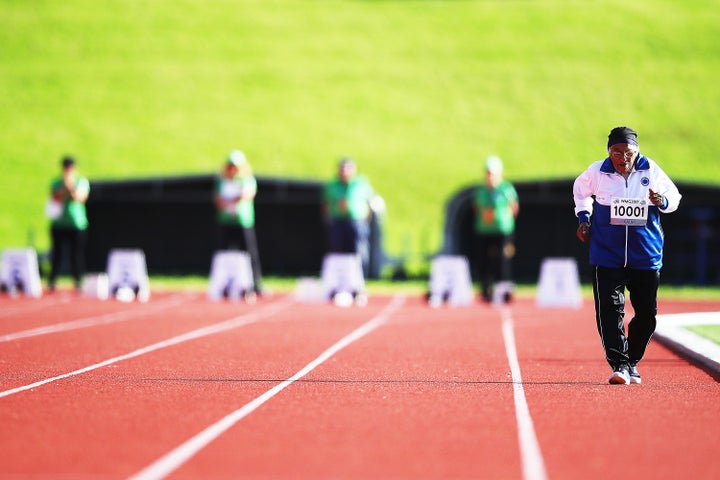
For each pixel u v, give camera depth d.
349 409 28.53
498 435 24.53
